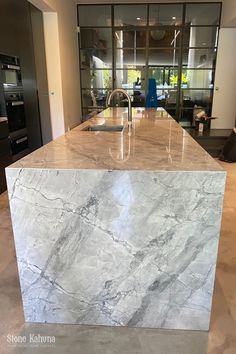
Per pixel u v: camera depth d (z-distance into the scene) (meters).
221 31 6.05
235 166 4.61
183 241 1.35
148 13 6.23
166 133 2.17
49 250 1.43
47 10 4.58
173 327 1.51
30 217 1.38
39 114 4.83
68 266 1.44
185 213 1.30
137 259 1.40
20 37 3.94
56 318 1.55
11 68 3.67
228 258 2.14
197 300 1.44
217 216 1.30
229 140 4.90
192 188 1.26
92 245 1.39
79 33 6.45
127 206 1.31
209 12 6.09
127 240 1.37
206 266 1.39
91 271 1.44
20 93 3.99
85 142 1.84
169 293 1.44
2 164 3.47
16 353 1.38
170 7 6.14
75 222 1.37
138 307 1.48
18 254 1.45
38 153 1.55
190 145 1.73
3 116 3.59
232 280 1.89
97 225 1.36
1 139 3.44
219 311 1.63
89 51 6.58
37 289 1.51
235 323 1.54
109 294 1.48
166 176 1.25
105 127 2.68
